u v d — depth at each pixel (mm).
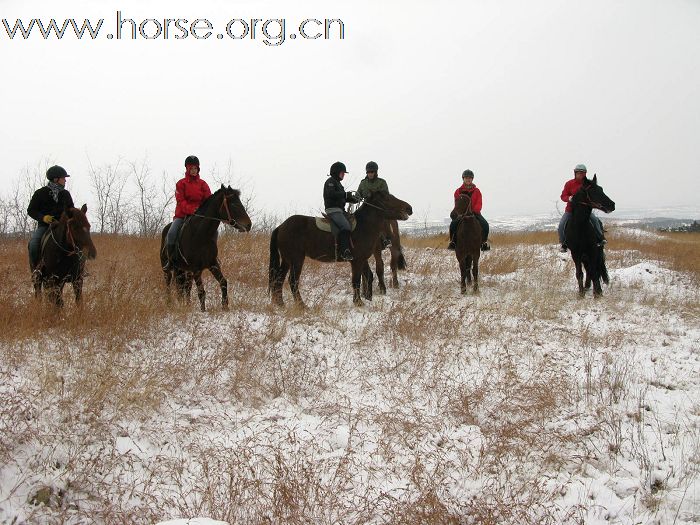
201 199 10148
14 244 17328
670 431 5848
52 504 4723
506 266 14875
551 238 22828
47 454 5152
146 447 5562
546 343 8617
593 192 11688
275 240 10406
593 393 6777
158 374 6613
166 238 10078
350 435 5652
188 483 5051
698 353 8336
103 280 10586
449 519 4441
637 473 5141
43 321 7895
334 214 10422
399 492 4910
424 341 8273
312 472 4938
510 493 4836
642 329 9555
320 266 14062
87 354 6906
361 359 7781
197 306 9875
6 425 5223
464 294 12125
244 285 11492
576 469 5305
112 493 4859
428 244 19828
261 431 5730
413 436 5836
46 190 8945
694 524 4328
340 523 4465
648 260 18188
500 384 6914
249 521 4496
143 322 8109
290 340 8172
